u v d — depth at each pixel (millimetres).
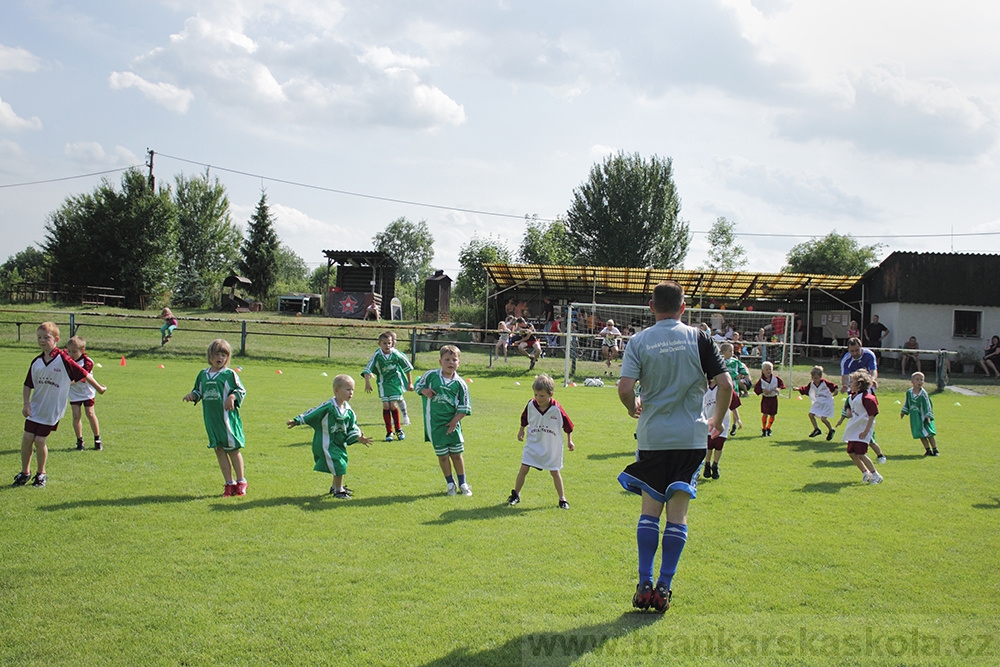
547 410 7387
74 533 6027
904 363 28578
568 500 7727
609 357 25562
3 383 16000
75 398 9578
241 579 5062
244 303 45969
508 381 23219
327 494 7652
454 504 7406
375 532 6281
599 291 38344
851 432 9297
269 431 11633
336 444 7516
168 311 27047
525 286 38469
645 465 4738
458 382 7914
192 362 25094
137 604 4594
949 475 9797
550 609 4656
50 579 4992
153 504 7008
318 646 4047
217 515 6676
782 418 16562
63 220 44219
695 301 37469
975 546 6344
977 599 5031
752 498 8148
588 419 14789
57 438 10414
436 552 5770
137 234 44156
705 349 4770
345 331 33031
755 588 5172
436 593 4887
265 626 4301
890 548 6242
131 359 25188
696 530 6715
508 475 8953
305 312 45219
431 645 4082
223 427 7336
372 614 4512
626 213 50281
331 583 5031
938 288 31344
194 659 3871
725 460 10758
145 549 5664
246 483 7742
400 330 33406
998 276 31391
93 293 42312
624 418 15016
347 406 7582
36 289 40469
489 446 11016
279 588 4910
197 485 7848
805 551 6098
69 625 4266
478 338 34656
